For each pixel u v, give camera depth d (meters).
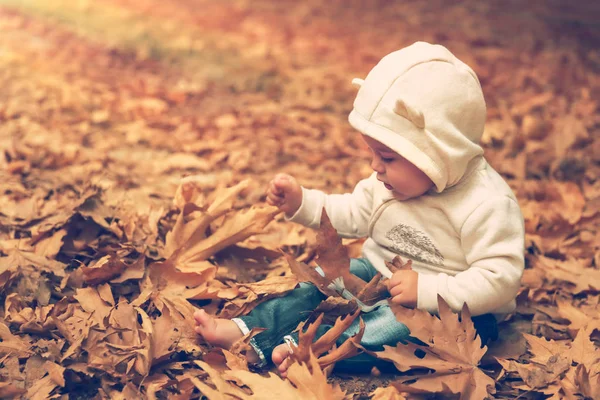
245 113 4.68
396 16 7.95
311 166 3.96
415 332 2.04
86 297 2.29
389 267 2.20
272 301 2.23
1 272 2.38
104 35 6.66
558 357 2.11
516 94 5.25
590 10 7.96
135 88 5.04
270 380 1.86
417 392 1.99
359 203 2.45
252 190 3.52
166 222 2.81
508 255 2.08
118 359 2.04
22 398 1.92
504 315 2.38
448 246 2.17
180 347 2.14
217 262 2.70
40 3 7.95
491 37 6.92
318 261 2.24
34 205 2.91
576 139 4.22
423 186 2.13
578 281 2.72
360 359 2.14
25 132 3.96
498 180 2.20
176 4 8.47
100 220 2.66
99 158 3.67
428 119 2.03
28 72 5.27
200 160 3.81
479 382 1.98
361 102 2.13
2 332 2.14
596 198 3.47
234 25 7.45
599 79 5.58
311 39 6.91
